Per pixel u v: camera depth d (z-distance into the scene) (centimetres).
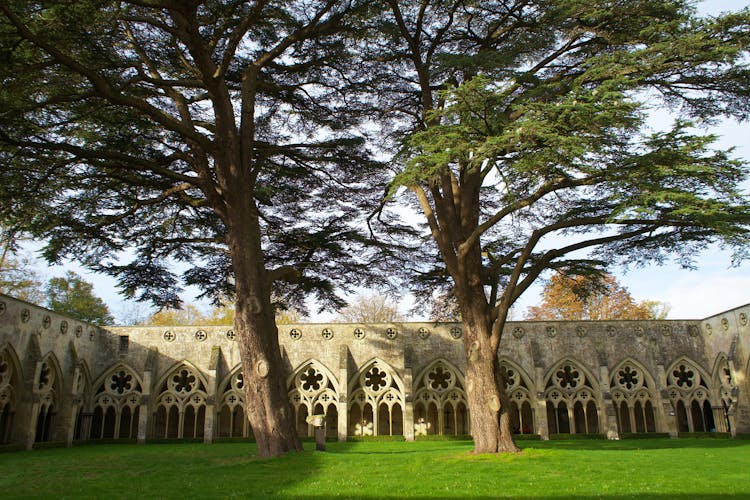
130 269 1962
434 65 1795
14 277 3809
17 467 1650
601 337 3102
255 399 1581
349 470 1313
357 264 2258
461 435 2933
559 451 1652
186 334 3102
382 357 3098
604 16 1602
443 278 2198
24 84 1330
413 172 1428
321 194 2153
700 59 1415
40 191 1650
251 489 1079
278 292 2255
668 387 3042
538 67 1792
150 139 1831
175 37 1791
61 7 1210
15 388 2370
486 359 1683
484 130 1445
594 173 1411
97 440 2886
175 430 3306
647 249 1802
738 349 2788
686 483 1145
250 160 1748
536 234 1681
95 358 3020
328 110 2023
